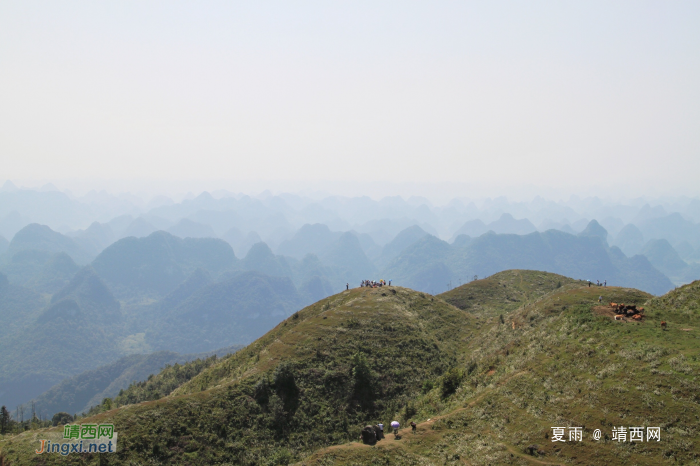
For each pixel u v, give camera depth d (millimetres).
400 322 102375
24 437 58375
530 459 40344
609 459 37000
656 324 55406
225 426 65438
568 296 94375
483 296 158250
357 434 66938
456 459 43562
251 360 93938
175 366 157750
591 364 50688
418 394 76062
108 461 54469
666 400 40062
